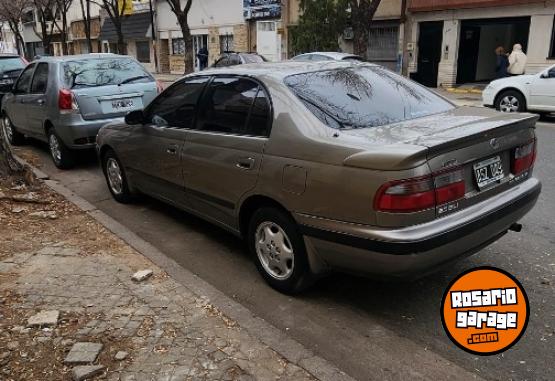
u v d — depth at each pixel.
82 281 4.01
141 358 3.06
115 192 6.33
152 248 4.70
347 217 3.27
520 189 3.82
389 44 22.28
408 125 3.64
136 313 3.54
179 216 5.82
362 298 3.92
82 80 7.74
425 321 3.60
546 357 3.18
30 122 8.74
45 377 2.93
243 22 28.41
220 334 3.30
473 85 20.47
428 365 3.12
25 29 54.28
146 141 5.29
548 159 8.14
